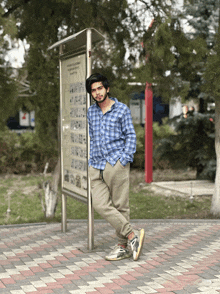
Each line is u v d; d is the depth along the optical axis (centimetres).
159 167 1566
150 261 491
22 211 872
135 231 511
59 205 947
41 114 912
